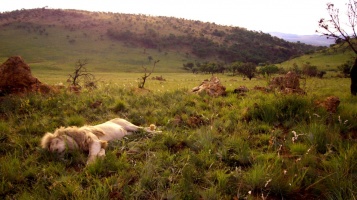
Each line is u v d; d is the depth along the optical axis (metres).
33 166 5.09
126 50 165.88
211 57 171.25
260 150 5.85
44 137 5.73
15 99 9.55
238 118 7.86
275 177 4.50
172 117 8.34
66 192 4.20
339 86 20.84
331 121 7.25
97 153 5.36
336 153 5.38
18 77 11.01
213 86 11.99
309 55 117.50
